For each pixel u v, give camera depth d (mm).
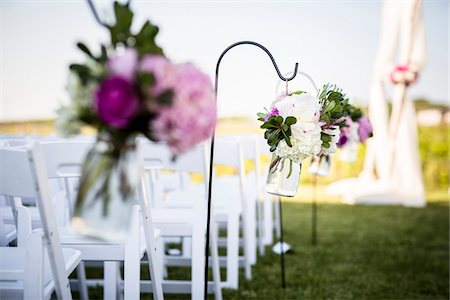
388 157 6551
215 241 2727
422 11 5938
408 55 5902
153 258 2051
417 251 4551
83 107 1201
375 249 4586
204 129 1188
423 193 6652
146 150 2324
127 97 1131
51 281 1749
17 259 1728
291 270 3807
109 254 2080
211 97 1217
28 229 2018
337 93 2223
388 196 6707
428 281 3633
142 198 1969
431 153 8273
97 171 1270
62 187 3072
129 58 1162
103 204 1266
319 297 3209
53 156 1681
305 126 2023
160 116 1157
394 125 6352
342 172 8148
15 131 7984
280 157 2207
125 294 2062
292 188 2184
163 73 1155
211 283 2775
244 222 3373
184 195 3553
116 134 1241
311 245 4688
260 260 4059
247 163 7211
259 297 3162
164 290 2807
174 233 2574
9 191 1506
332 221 5852
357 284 3516
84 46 1229
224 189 3752
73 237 2156
